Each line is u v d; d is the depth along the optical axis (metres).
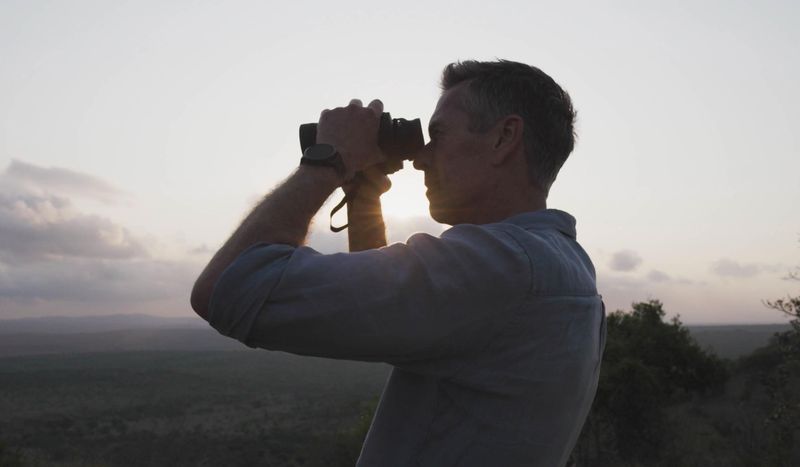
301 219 1.42
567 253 1.55
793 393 12.20
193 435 55.22
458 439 1.33
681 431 20.09
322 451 36.19
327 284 1.22
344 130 1.61
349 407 71.81
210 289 1.30
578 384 1.45
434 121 1.74
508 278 1.31
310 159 1.51
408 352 1.25
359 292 1.22
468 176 1.66
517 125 1.63
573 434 1.52
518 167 1.64
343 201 1.88
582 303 1.51
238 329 1.25
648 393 18.52
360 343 1.22
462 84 1.72
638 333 28.47
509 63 1.68
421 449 1.36
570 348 1.42
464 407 1.34
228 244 1.36
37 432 56.78
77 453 45.75
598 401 18.64
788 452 12.61
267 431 55.91
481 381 1.31
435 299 1.25
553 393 1.37
